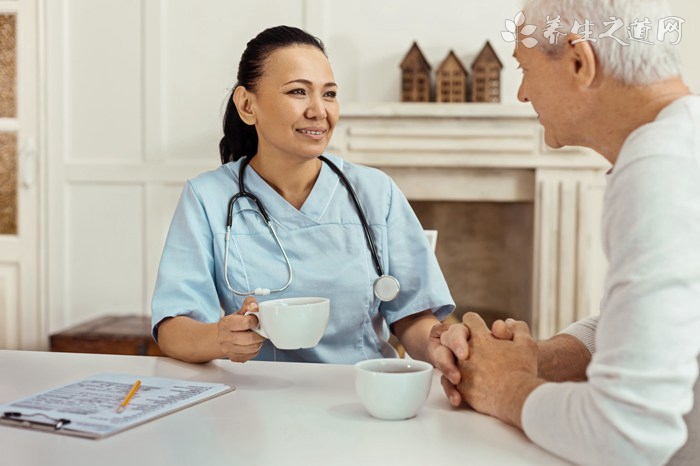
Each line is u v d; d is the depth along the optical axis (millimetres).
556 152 2922
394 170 3016
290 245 1484
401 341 1542
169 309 1384
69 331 2906
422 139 2961
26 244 3291
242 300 1469
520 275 3240
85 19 3225
